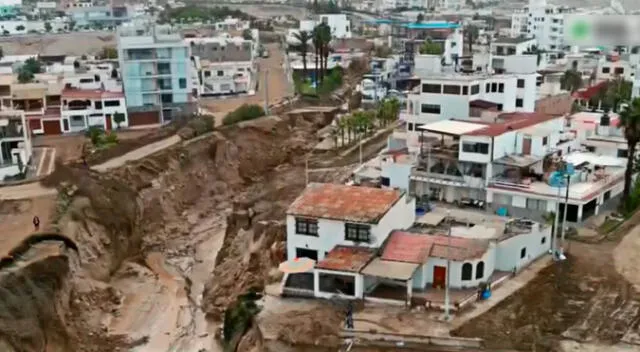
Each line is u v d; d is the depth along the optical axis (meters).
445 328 47.75
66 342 57.47
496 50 142.25
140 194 89.44
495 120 78.75
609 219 67.69
